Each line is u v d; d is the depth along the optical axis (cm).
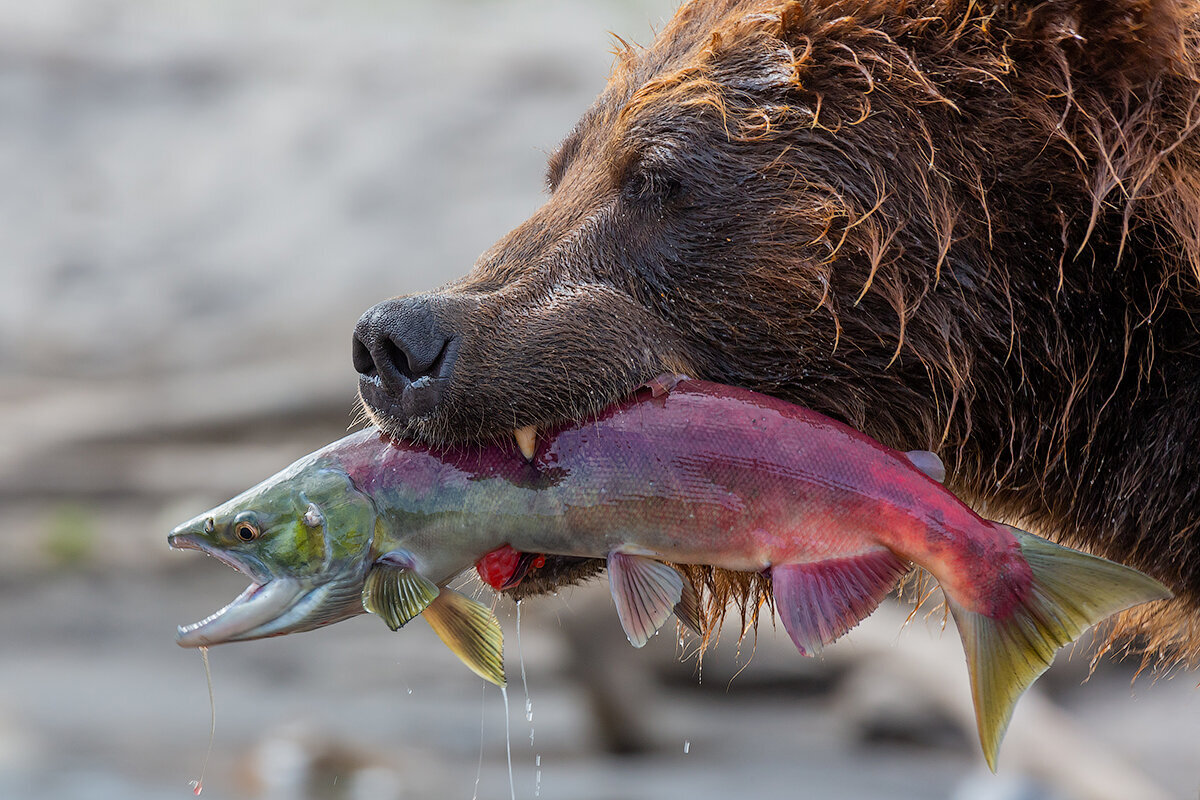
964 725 3738
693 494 1388
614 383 1517
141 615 4634
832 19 1586
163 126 8119
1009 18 1547
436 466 1423
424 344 1464
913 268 1558
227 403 5981
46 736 3388
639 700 3650
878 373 1576
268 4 9169
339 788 3150
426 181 7325
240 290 6931
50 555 5053
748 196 1564
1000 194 1545
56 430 5903
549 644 4053
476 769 3372
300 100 8075
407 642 4444
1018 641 1308
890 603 4147
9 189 7656
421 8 8988
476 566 1484
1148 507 1583
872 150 1555
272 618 1388
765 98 1577
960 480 1644
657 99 1605
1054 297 1556
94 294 7075
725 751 3688
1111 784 3148
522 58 8094
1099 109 1522
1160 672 1875
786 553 1377
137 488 5581
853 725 3862
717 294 1561
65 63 8450
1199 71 1501
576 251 1578
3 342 6800
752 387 1573
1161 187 1503
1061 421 1584
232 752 3328
